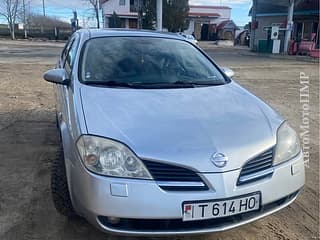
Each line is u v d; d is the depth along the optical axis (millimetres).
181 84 3412
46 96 8148
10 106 7062
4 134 5230
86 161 2422
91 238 2848
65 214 2986
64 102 3248
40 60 16156
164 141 2432
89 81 3291
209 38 52875
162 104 2889
